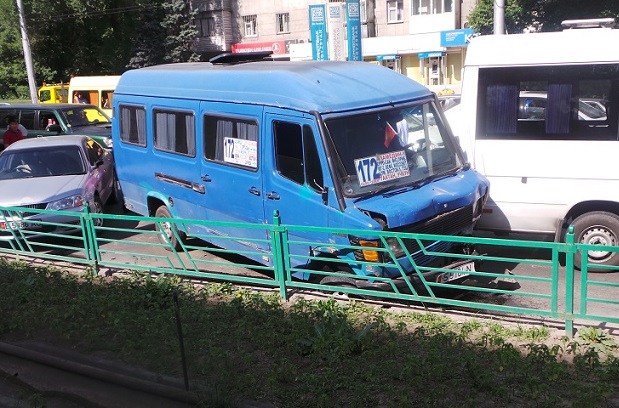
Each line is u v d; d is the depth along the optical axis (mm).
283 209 6527
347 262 5707
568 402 4090
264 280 6512
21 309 6453
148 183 8875
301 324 5496
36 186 9328
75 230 9164
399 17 36906
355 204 5797
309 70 6598
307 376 4566
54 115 15578
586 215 6934
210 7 44406
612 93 6598
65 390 5164
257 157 6762
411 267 5809
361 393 4309
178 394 4594
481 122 7195
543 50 6871
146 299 6453
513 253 7910
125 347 5414
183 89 7926
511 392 4266
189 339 5473
